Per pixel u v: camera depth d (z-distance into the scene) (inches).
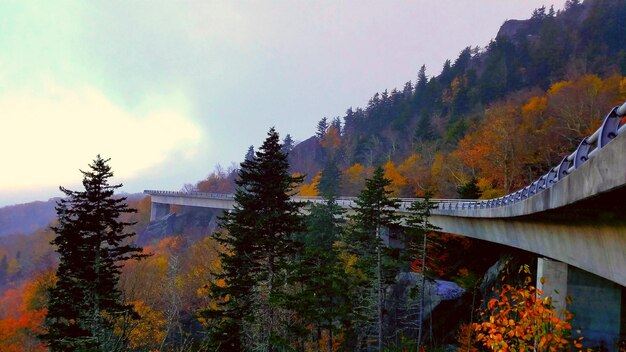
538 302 322.7
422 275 1250.0
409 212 1712.6
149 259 2495.1
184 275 1985.7
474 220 1325.0
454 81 5054.1
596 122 1956.2
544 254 721.6
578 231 525.7
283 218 941.8
